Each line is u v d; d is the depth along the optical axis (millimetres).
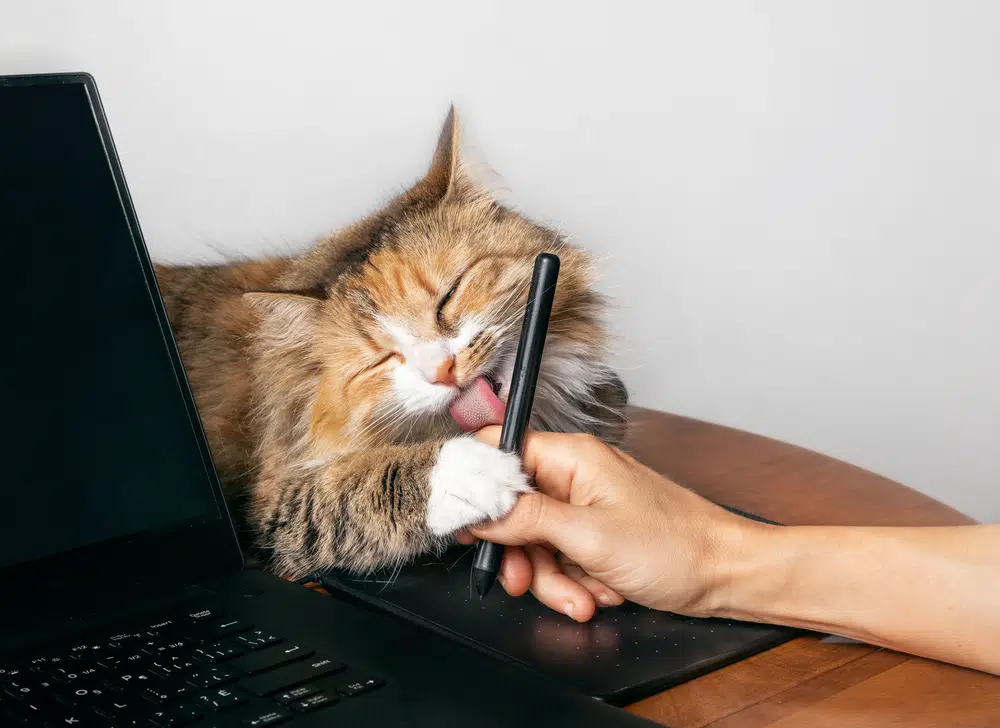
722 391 2664
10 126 999
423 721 729
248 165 2182
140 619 902
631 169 2482
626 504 987
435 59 2287
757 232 2598
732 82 2492
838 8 2502
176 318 1620
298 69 2184
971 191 2672
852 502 1311
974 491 2824
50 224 1003
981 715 807
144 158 2078
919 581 909
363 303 1525
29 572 908
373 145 2273
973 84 2605
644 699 843
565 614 988
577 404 1573
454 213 1579
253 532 1326
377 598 1046
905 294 2699
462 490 1014
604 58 2406
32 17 1942
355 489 1192
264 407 1491
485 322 1494
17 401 944
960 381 2773
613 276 2510
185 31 2068
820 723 796
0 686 779
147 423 1015
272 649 835
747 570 951
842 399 2740
